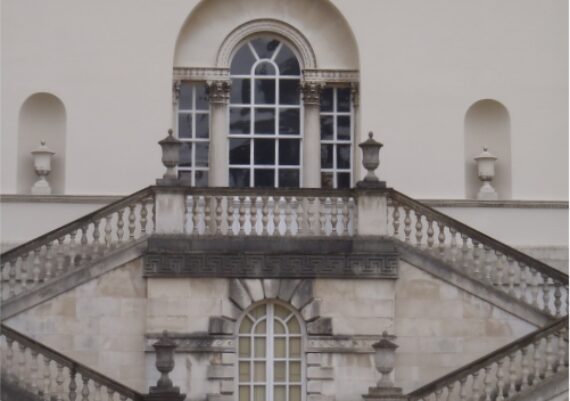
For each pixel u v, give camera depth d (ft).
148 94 147.95
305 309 132.05
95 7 148.56
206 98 152.35
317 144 151.33
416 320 132.98
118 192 146.61
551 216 148.36
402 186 148.36
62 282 131.03
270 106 152.56
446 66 149.89
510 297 132.98
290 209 132.87
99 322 131.03
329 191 132.87
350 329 132.26
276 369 132.77
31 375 121.19
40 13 148.05
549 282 134.92
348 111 152.35
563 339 123.34
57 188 147.43
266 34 152.35
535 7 150.82
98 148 147.13
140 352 131.34
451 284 133.18
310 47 151.74
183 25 149.38
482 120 151.02
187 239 131.54
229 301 131.64
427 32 150.30
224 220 132.98
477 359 127.44
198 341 131.13
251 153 152.15
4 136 146.61
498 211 147.84
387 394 123.85
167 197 131.75
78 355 130.82
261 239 132.05
